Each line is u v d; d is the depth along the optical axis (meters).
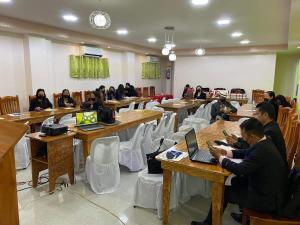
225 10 4.26
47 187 2.98
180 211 2.52
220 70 9.92
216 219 1.92
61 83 6.94
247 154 1.81
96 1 3.83
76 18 4.96
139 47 8.96
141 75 10.31
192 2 3.83
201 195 2.82
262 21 5.04
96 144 2.76
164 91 12.30
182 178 2.64
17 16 4.83
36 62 5.91
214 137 2.85
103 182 2.89
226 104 5.35
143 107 6.83
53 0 3.80
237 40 7.61
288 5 3.93
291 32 5.08
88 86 7.88
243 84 9.58
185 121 4.67
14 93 5.79
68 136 2.95
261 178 1.72
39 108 5.11
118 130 3.66
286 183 1.74
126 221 2.33
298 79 9.77
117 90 7.87
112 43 7.64
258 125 1.78
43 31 5.59
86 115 3.48
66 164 2.98
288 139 2.72
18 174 3.37
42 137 2.82
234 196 1.89
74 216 2.40
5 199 0.69
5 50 5.53
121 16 4.72
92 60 7.81
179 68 10.73
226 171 1.86
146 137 3.72
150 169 2.55
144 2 3.86
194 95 9.21
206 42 8.12
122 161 3.45
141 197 2.53
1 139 0.69
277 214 1.69
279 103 5.36
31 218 2.35
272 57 8.99
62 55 6.89
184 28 5.81
